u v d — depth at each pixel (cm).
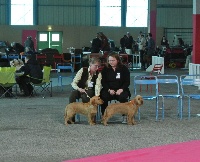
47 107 1198
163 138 817
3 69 1402
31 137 823
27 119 1008
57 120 995
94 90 966
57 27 3406
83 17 3525
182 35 3606
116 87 966
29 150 730
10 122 970
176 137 827
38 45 3388
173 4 3594
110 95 962
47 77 1448
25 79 1430
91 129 894
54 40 3412
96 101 925
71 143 777
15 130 884
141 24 3519
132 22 3516
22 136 830
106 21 3525
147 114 1084
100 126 923
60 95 1469
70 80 1995
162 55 2920
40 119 1008
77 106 937
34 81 1430
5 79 1366
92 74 972
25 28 3378
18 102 1298
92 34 3453
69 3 3503
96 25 3522
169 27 3600
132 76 2233
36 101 1321
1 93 1429
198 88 1620
